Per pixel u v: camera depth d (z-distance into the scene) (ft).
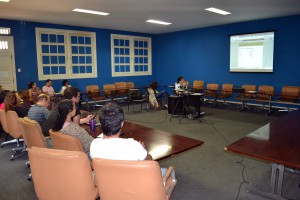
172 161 11.34
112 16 21.77
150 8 18.94
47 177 5.27
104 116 5.26
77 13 20.34
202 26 28.40
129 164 4.42
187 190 8.73
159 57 34.94
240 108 24.59
